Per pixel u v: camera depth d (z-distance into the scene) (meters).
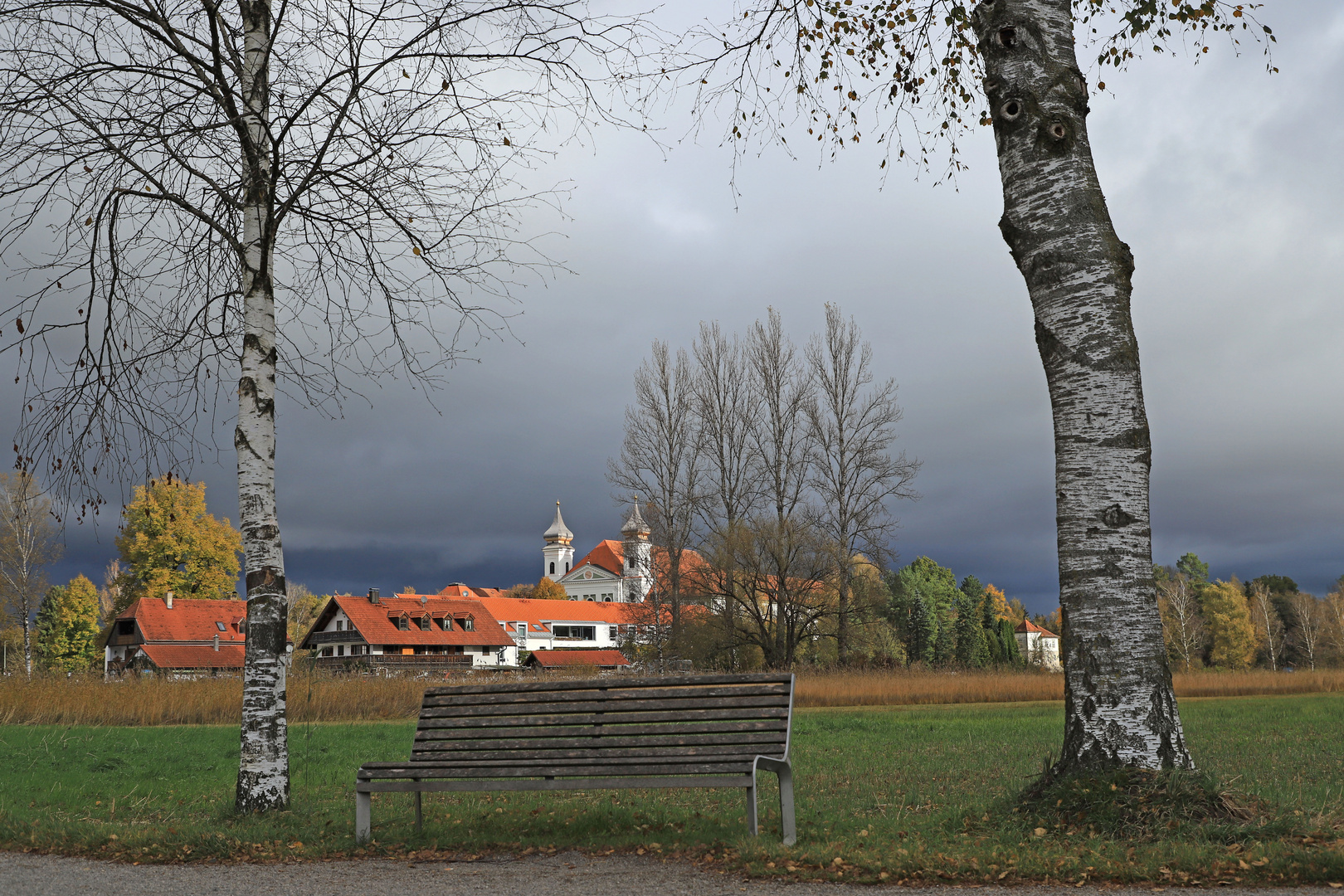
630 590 50.47
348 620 72.19
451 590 137.12
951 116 10.07
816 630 43.91
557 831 6.44
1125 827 5.45
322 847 5.96
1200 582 92.38
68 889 4.97
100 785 9.81
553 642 108.00
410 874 5.27
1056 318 6.44
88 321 8.05
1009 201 6.73
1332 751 10.88
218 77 7.26
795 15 9.12
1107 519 6.14
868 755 11.78
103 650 77.06
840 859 5.16
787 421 44.66
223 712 21.59
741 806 7.57
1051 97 6.60
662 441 45.78
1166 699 5.98
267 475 7.50
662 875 5.09
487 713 6.40
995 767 9.99
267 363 7.61
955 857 5.05
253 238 7.75
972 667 39.41
